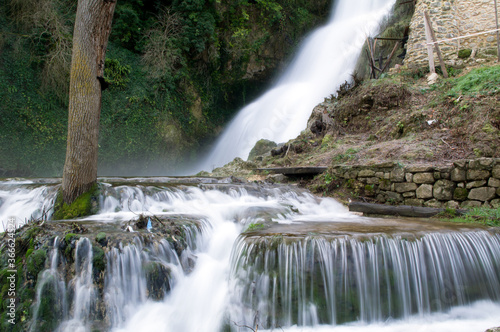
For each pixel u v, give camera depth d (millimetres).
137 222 6043
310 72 22031
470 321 5195
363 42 19594
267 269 5262
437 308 5402
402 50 16578
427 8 13656
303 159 11750
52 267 5148
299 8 24328
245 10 21672
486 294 5641
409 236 5562
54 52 15570
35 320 4867
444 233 5762
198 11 19453
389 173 8531
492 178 7258
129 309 5164
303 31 24562
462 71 12641
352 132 12617
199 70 20812
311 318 5086
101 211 7230
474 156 8406
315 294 5137
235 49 21547
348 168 9305
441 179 7816
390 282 5301
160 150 18531
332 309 5121
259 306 5180
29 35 15398
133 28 18531
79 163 7203
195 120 20547
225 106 23453
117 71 17375
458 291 5516
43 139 15289
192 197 8109
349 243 5316
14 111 14648
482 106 9383
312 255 5219
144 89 18156
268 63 23266
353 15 23141
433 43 12703
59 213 7043
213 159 21422
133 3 18953
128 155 17438
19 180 8547
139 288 5277
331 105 14320
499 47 12266
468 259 5676
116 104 17234
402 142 9945
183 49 19531
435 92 11617
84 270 5141
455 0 13500
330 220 7250
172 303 5395
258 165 12672
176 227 6039
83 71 7195
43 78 15492
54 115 15664
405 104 11766
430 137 9688
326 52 21781
